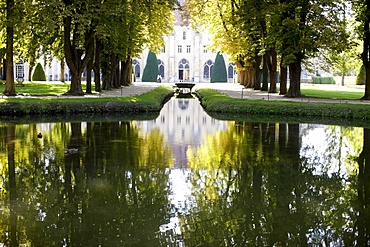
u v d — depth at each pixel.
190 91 49.09
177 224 6.79
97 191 8.47
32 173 9.80
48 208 7.49
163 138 14.68
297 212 7.36
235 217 7.07
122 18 28.41
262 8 27.69
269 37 25.97
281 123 19.05
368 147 13.36
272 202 7.95
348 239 6.25
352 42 25.47
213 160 11.27
